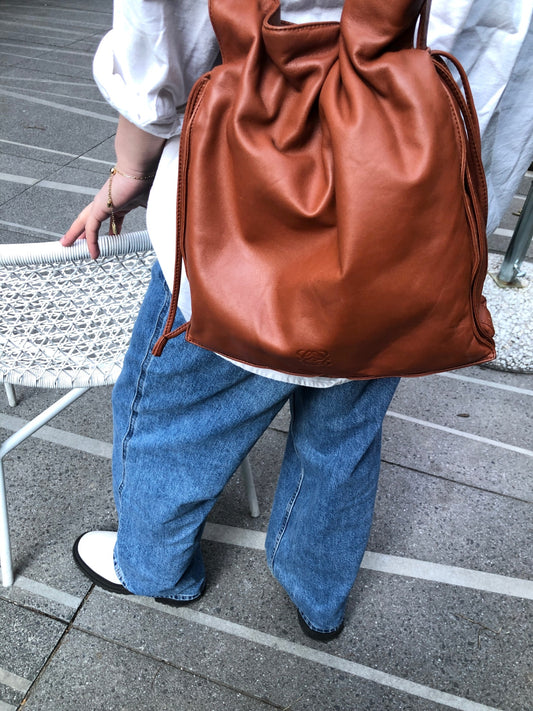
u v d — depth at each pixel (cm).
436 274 76
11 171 362
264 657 144
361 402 109
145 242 125
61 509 175
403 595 160
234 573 163
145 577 139
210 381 107
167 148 95
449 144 72
